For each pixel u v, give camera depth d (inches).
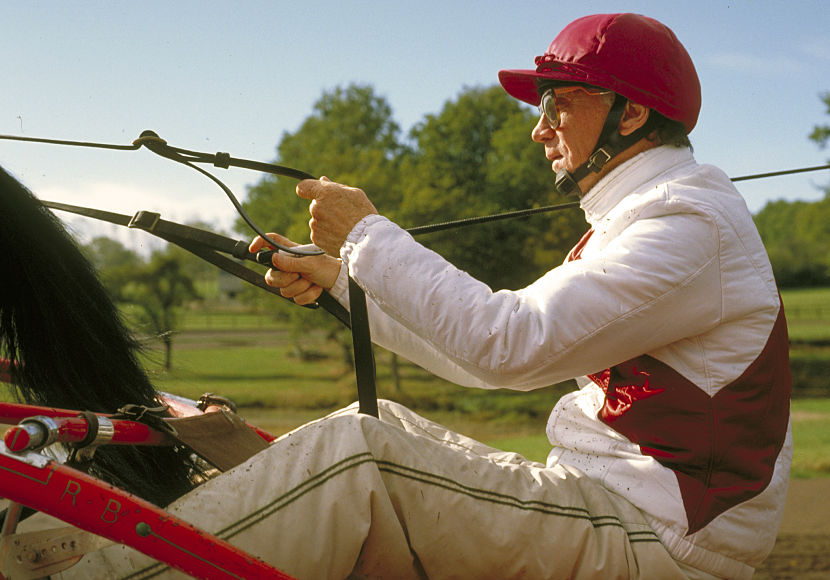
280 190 1572.3
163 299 2123.5
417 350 83.8
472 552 61.7
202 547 50.1
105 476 64.3
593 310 63.2
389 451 60.7
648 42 70.0
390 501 59.6
